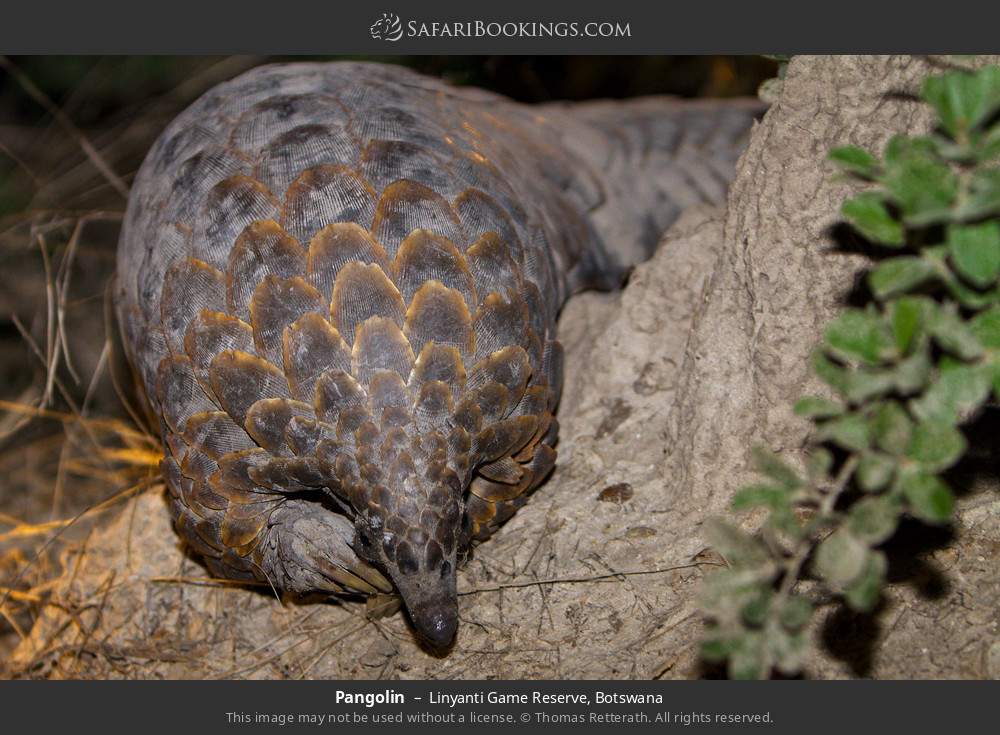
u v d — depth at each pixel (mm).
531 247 3930
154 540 4641
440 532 3271
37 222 6363
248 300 3512
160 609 4422
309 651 3945
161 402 3725
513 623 3744
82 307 6547
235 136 3965
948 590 3365
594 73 7930
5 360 6684
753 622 2471
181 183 3930
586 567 3824
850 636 3340
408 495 3266
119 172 7020
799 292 3707
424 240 3506
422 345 3395
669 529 3883
